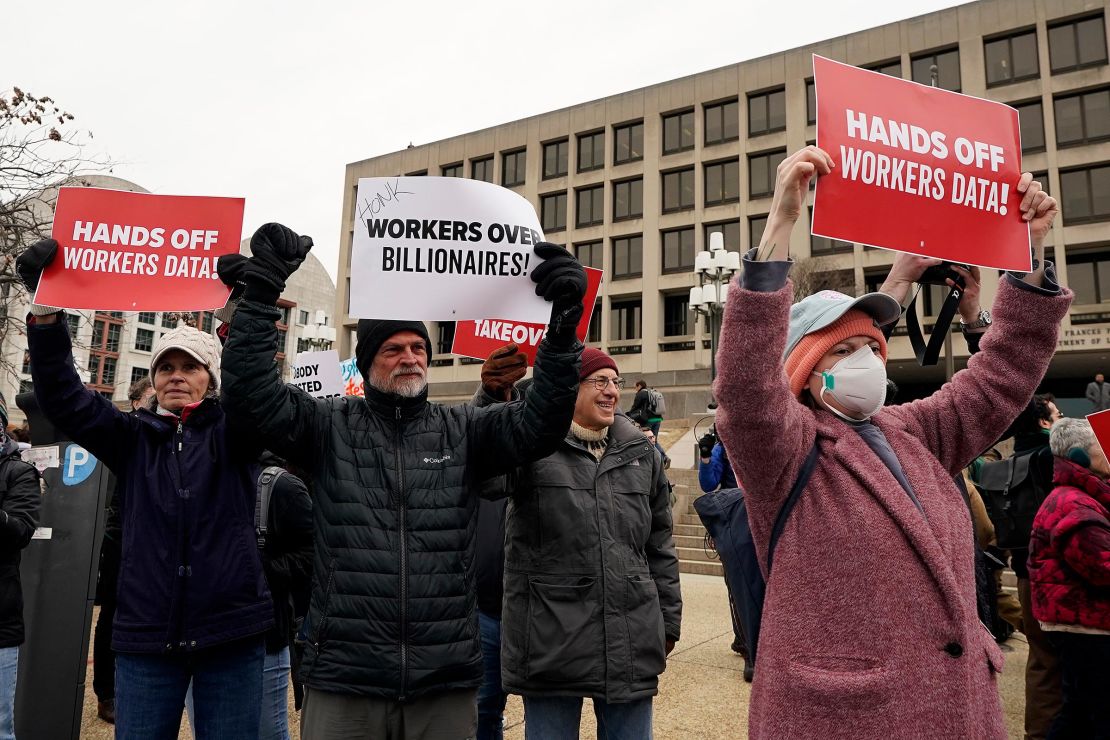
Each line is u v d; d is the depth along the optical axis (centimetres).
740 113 3316
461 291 262
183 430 275
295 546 315
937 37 2953
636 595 282
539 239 270
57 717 370
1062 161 2691
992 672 171
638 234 3488
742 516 202
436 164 4069
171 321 4541
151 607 253
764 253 175
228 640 257
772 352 170
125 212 292
